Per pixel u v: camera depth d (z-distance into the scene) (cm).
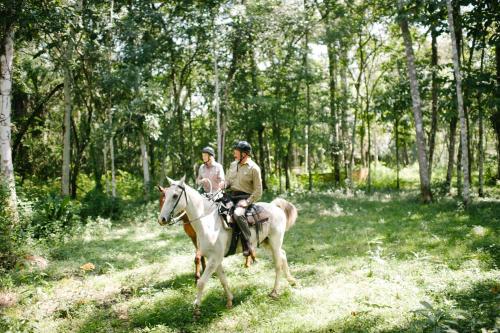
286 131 2636
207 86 2225
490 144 3619
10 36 1087
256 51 2231
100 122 2200
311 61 2284
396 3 1767
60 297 697
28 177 2409
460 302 583
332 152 2375
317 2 2216
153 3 1970
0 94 1070
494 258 781
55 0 1241
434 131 2022
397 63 2198
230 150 2619
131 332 569
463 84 1469
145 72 1777
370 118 2547
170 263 884
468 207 1361
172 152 2333
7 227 961
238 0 2025
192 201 600
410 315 555
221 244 613
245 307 630
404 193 2053
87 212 1591
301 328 548
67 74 1750
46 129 2459
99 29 1641
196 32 1922
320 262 854
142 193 2278
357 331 529
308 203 1744
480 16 1412
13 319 589
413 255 854
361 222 1278
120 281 778
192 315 609
